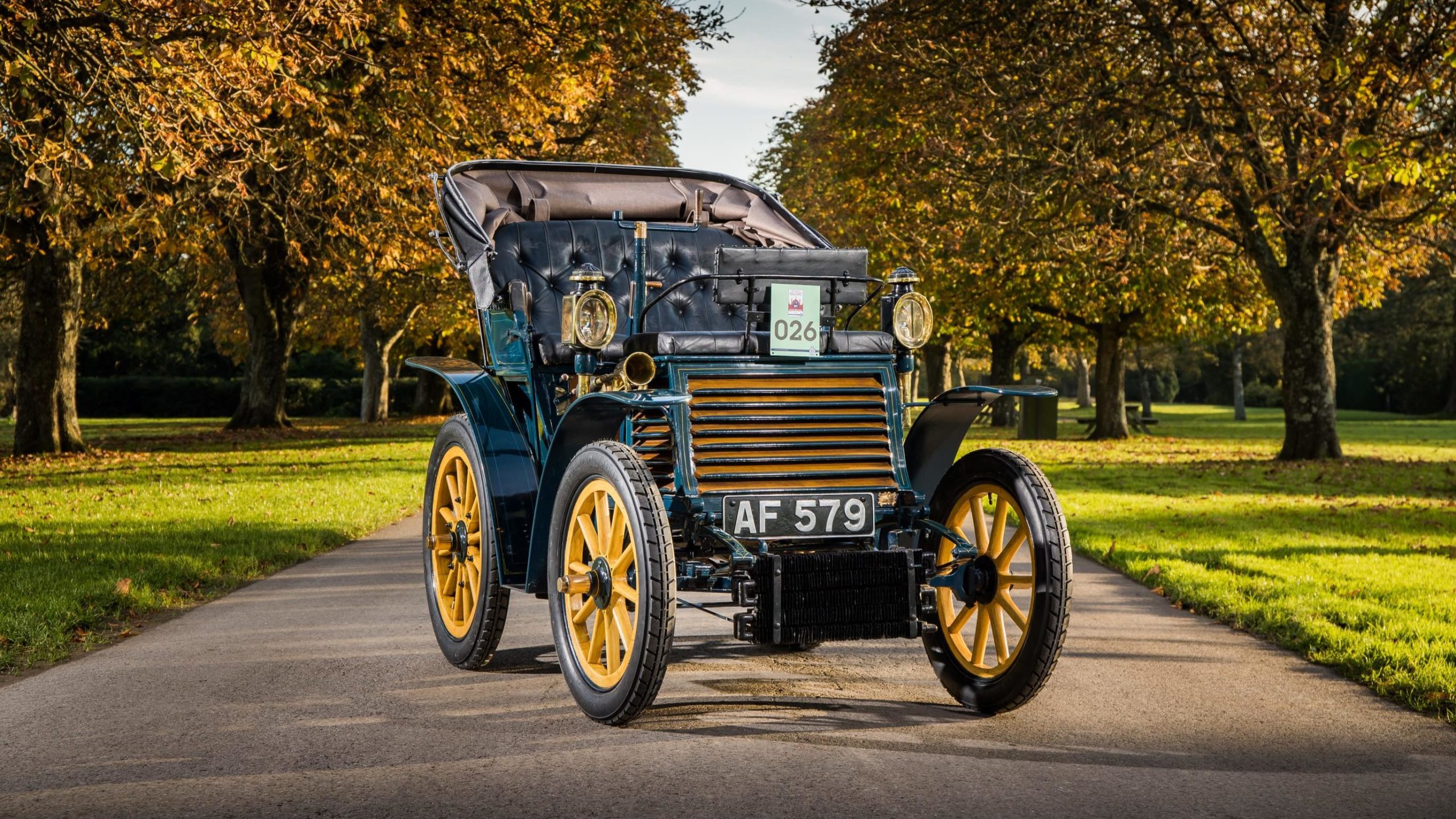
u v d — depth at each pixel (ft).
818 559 14.69
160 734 14.83
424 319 140.05
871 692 17.26
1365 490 52.80
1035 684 15.29
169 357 209.97
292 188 62.80
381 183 58.39
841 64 70.54
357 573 28.89
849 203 88.22
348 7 46.19
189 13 42.60
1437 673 17.52
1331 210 62.18
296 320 111.55
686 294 20.45
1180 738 14.78
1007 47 63.31
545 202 21.08
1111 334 107.04
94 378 197.16
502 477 18.21
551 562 16.44
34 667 18.76
